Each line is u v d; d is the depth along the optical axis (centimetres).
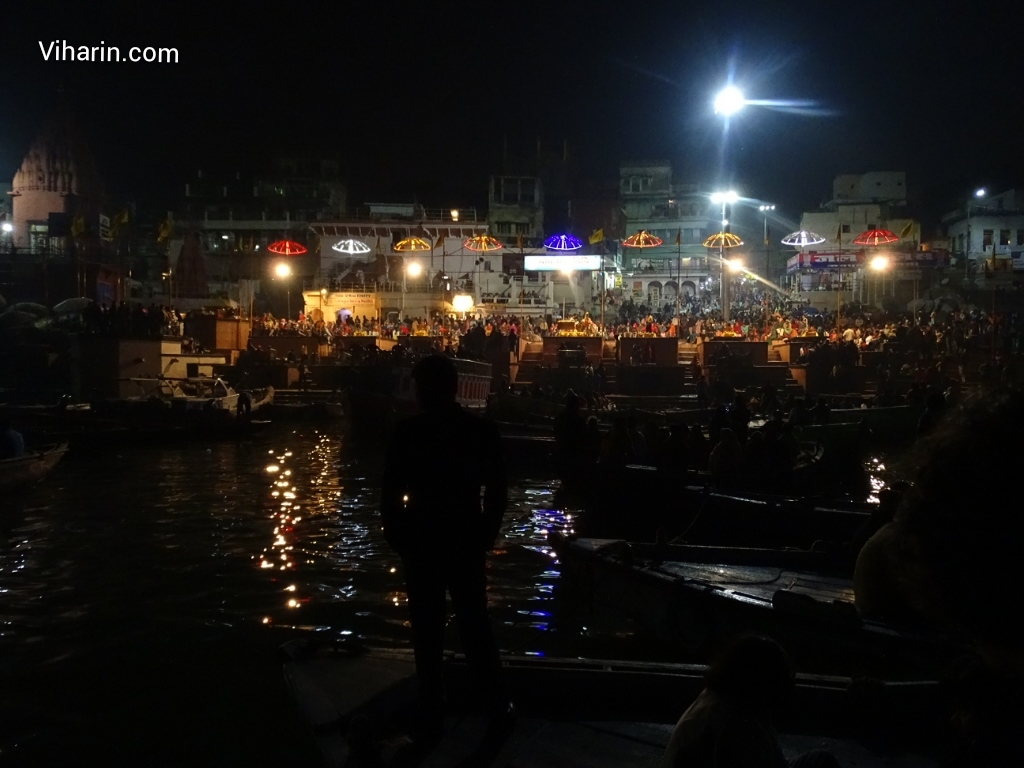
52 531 1236
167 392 3228
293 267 6047
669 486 1238
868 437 1769
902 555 143
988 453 126
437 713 412
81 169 6234
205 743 555
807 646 588
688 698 463
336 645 523
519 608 853
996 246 5944
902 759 409
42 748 548
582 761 410
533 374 3959
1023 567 121
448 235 5675
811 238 4938
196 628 790
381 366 3528
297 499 1540
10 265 5138
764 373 3712
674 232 6925
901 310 5506
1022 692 155
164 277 5756
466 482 403
